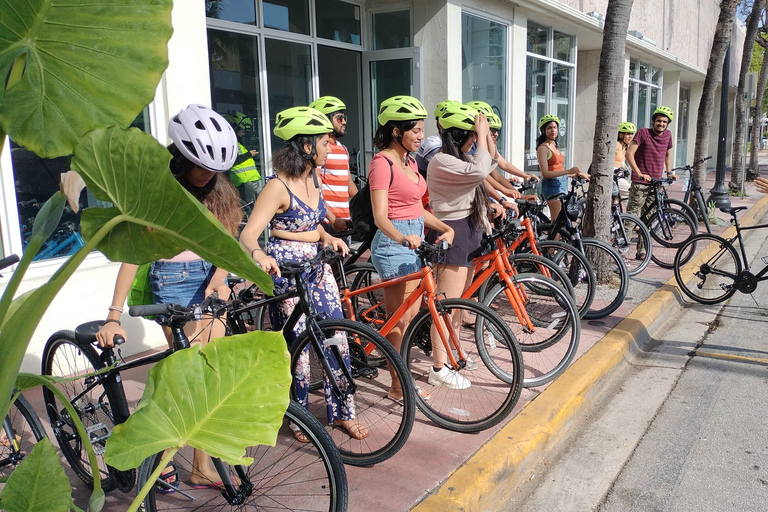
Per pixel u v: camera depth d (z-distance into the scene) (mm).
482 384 4156
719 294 6812
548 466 3477
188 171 2631
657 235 7918
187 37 4703
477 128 3822
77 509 1335
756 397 4309
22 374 1355
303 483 2852
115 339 2594
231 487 2559
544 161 6746
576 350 4328
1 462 2840
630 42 13664
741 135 15586
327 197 5230
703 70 21203
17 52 1060
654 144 8164
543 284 4391
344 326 3102
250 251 2885
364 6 8156
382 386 4125
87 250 1112
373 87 8320
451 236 3619
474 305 3535
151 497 2449
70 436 3035
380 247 3684
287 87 7250
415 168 3730
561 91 12375
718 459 3496
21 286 4070
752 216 11977
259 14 6711
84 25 1054
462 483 2961
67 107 1085
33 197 4273
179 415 1294
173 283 2832
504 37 9406
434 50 7832
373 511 2775
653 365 4988
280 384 1321
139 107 1099
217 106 6430
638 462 3504
